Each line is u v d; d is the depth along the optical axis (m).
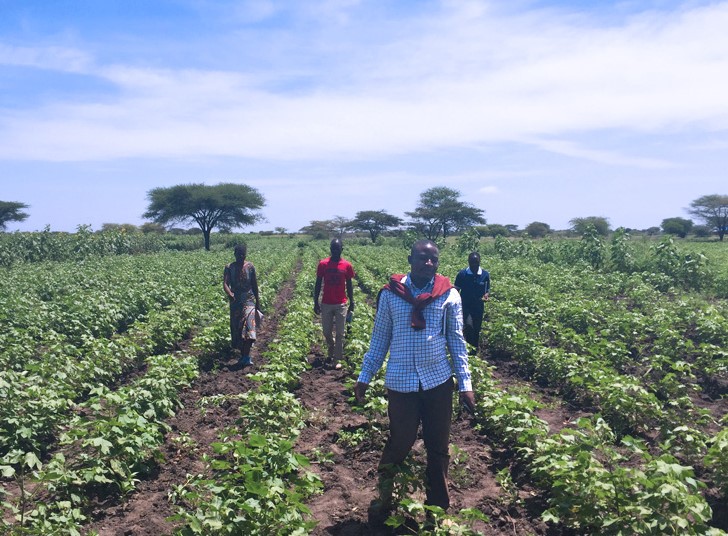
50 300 18.41
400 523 4.61
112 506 5.55
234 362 11.59
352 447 6.93
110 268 29.86
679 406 7.51
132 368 10.85
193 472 6.24
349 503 5.58
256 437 5.12
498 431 7.05
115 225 87.06
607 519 4.32
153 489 5.89
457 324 5.08
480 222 77.69
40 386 7.88
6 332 11.67
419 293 5.01
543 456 5.33
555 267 26.16
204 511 4.45
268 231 118.00
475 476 6.13
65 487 5.46
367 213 86.06
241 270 10.92
